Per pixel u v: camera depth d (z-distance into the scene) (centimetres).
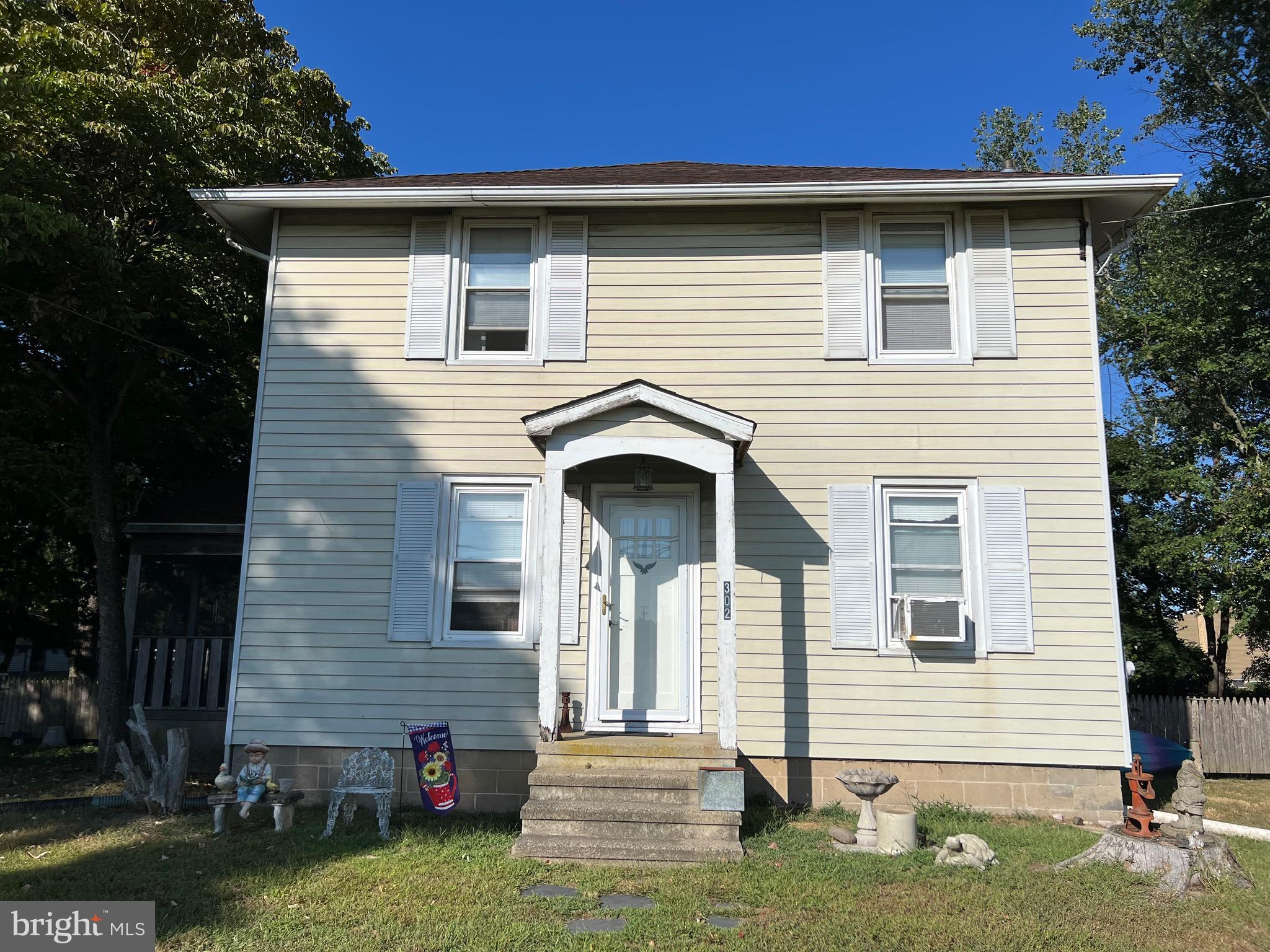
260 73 1384
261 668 889
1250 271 1602
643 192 923
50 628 1711
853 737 855
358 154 1599
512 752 871
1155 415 1820
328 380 943
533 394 933
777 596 884
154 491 1519
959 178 960
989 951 488
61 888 585
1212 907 564
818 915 543
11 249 996
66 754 1304
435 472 923
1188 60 1783
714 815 686
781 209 955
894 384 913
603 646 883
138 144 1027
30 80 948
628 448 789
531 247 972
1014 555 872
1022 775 841
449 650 888
